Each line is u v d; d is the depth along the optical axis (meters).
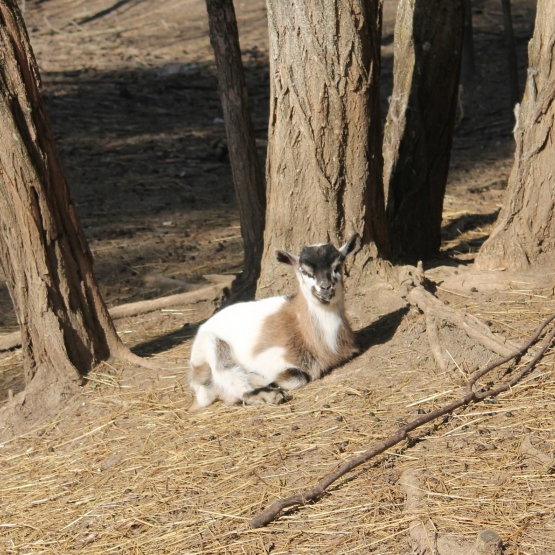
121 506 6.48
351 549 5.49
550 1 8.63
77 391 8.52
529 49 8.96
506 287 8.92
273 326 8.04
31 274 8.33
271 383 7.93
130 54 26.73
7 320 11.10
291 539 5.68
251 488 6.32
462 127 20.14
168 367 8.80
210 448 7.03
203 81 24.31
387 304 8.95
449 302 8.80
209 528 5.96
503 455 6.20
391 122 10.95
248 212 10.62
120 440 7.53
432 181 11.09
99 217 15.00
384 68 23.08
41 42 28.25
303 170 8.91
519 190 9.16
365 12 8.36
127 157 18.67
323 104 8.55
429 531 5.46
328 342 7.90
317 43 8.37
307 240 9.13
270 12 8.53
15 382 9.27
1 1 7.72
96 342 8.82
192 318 10.38
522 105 9.05
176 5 30.84
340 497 6.02
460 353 7.73
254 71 24.25
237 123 10.38
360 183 8.95
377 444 6.37
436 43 10.59
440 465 6.20
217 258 12.60
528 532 5.34
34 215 8.19
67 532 6.31
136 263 12.65
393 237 11.06
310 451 6.67
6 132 7.90
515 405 6.84
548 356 7.48
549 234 9.16
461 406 6.90
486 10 26.92
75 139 19.94
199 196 16.17
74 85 24.19
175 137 20.08
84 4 31.78
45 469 7.34
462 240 12.46
